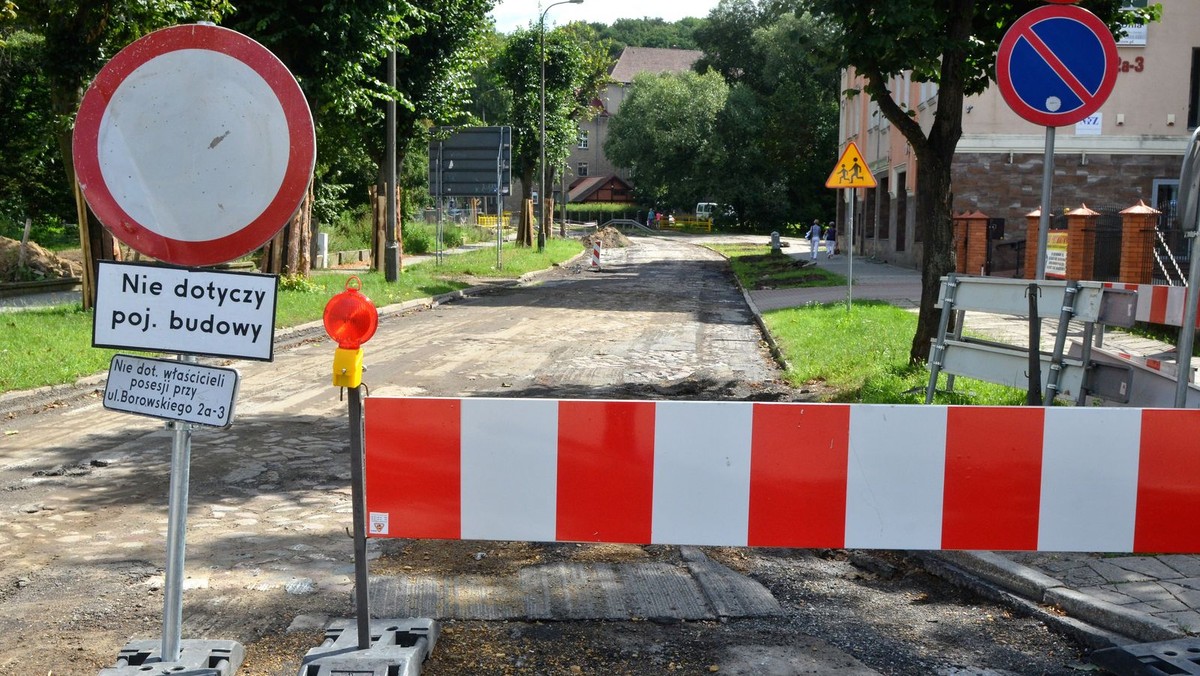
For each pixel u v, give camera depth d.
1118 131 26.30
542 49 45.12
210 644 3.93
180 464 3.69
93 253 16.83
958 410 4.04
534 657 4.13
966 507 4.07
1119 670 3.92
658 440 4.06
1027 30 6.98
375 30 20.55
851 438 4.06
